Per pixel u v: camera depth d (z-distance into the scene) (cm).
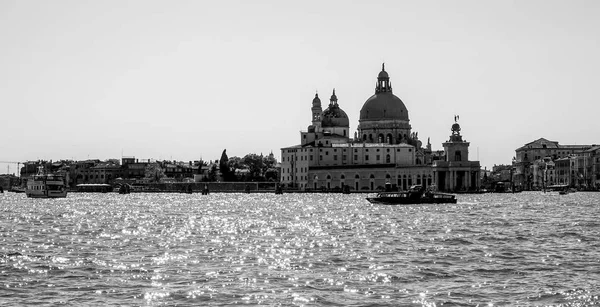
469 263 12194
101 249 14112
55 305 9256
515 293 9844
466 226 19512
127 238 16312
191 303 9350
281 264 12094
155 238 16312
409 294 9806
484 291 9975
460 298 9588
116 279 10781
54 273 11250
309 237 16550
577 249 13900
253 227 19688
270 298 9569
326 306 9206
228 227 19738
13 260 12519
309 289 10088
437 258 12756
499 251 13612
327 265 11988
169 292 9894
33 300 9512
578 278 10831
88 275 11088
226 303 9344
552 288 10125
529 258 12712
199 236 16838
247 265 12006
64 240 15825
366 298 9588
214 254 13338
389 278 10831
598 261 12331
